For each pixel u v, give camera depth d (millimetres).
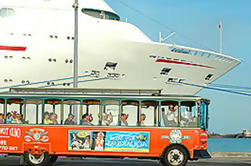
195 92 36656
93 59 32188
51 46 31438
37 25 31484
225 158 24312
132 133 16172
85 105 16359
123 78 33500
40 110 16406
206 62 36000
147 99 16188
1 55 30984
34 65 31375
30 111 16453
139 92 16797
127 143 16156
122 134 16156
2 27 31141
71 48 31734
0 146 16375
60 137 16250
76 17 24391
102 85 33125
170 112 16234
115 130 16188
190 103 16266
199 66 35844
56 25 31672
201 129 16203
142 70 33750
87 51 31953
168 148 16125
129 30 33156
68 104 16375
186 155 16109
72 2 33094
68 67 31922
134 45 32656
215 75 37344
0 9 31438
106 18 35500
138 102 16297
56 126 16281
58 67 31734
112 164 18406
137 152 16141
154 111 16281
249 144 90500
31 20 31547
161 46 33312
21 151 16328
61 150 16203
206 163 19531
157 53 33469
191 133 16109
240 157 25188
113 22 33219
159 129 16156
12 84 31344
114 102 16250
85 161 20672
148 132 16156
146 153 16109
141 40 33000
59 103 16422
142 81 34125
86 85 32562
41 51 31328
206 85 37031
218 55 36312
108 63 32812
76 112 16484
